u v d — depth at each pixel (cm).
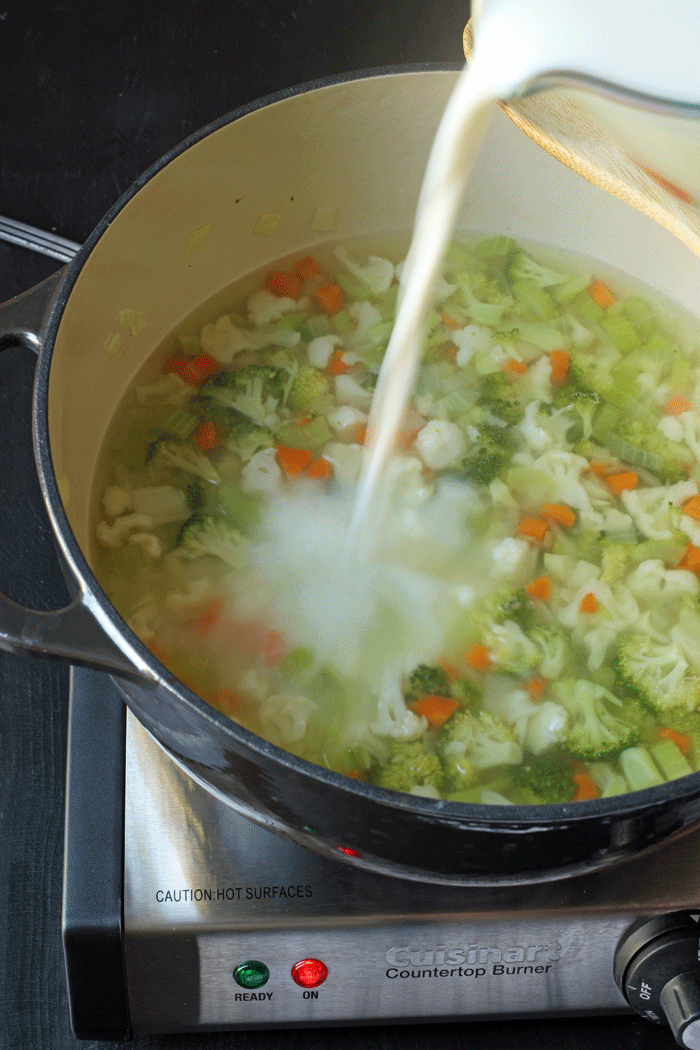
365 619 72
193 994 69
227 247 80
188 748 62
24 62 98
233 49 98
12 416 86
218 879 67
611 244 82
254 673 71
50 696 78
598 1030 72
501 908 66
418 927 66
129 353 77
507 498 76
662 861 67
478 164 80
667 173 60
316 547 75
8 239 90
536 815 57
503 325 82
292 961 67
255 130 74
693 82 57
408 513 75
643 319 82
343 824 60
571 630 73
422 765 69
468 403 79
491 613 73
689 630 73
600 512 77
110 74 97
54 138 95
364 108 75
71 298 67
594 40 59
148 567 74
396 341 76
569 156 63
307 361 81
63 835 73
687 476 78
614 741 70
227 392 79
